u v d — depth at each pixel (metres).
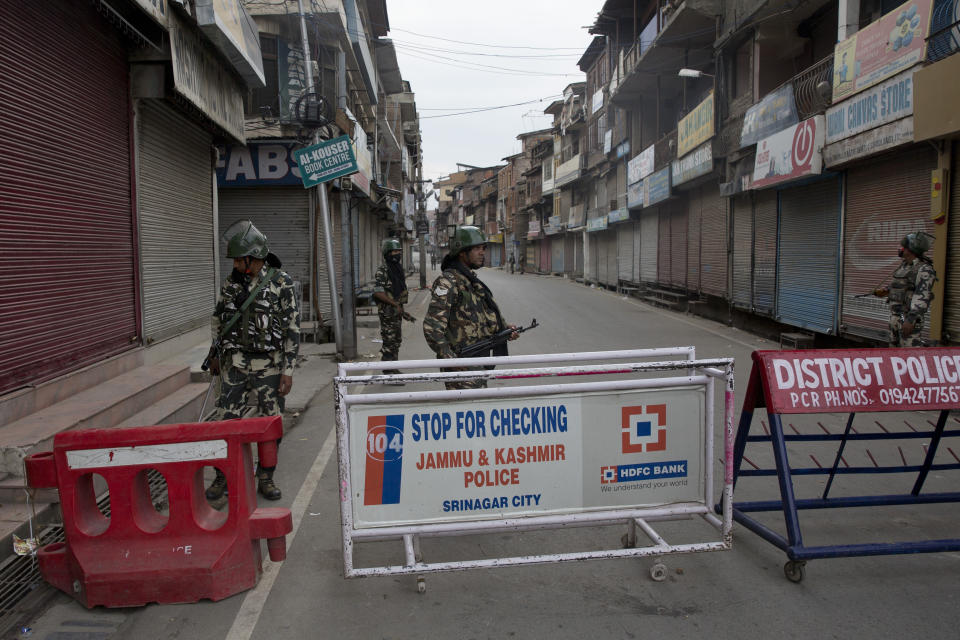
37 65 5.21
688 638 2.87
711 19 16.20
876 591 3.29
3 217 4.72
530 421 3.30
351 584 3.40
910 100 8.03
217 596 3.20
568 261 42.34
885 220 9.27
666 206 21.16
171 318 8.20
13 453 4.00
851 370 3.54
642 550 3.31
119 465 3.19
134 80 7.02
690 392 3.47
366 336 13.97
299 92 14.52
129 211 6.99
